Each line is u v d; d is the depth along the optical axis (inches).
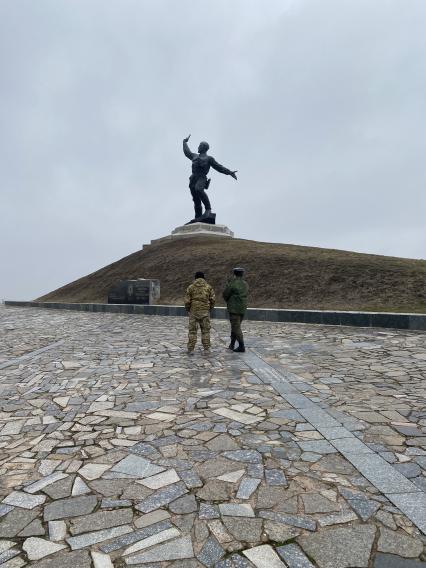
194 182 1398.9
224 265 978.7
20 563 92.7
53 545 98.7
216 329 526.0
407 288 656.4
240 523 104.5
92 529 104.6
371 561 89.6
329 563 89.2
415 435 159.3
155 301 899.4
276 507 111.3
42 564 92.0
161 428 175.8
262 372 277.0
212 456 145.1
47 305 1091.3
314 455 143.3
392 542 95.5
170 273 1047.6
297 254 961.5
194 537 99.6
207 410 198.1
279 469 133.4
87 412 202.1
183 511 110.9
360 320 489.4
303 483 123.7
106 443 161.3
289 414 188.2
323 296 719.7
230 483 125.3
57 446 160.2
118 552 95.2
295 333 465.4
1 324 681.0
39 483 130.1
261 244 1190.9
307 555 91.9
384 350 340.8
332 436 159.8
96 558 93.4
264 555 92.4
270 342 408.2
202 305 359.3
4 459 149.6
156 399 220.4
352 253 951.6
